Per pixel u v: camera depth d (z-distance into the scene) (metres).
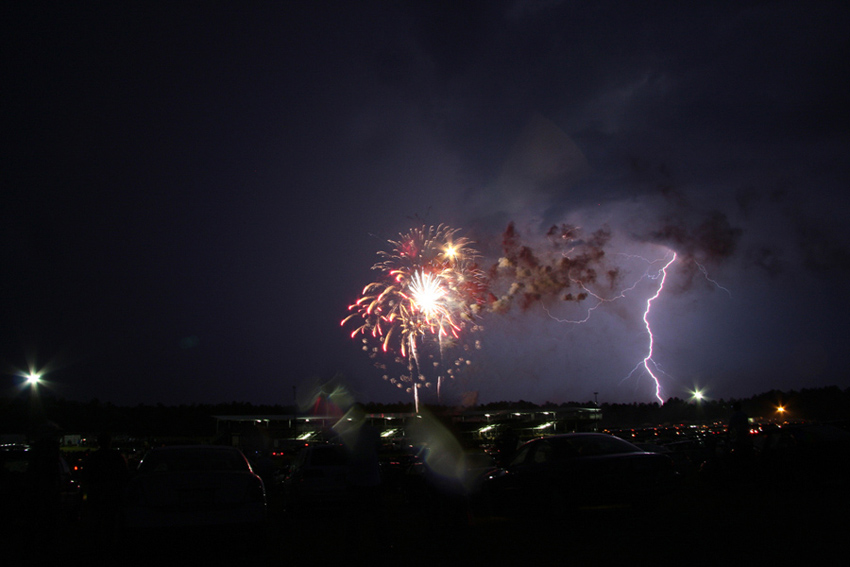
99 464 9.43
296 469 14.10
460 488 10.96
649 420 101.50
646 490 10.27
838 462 12.76
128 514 7.95
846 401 96.75
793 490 13.50
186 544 8.20
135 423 92.06
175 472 8.41
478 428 52.72
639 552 7.51
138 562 8.57
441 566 7.42
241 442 45.03
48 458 10.18
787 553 6.93
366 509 8.16
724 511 10.70
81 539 11.26
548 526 10.33
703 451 23.97
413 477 16.12
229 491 8.31
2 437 47.97
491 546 8.72
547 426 58.78
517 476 11.46
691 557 7.03
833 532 7.98
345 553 8.05
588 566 6.93
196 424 90.88
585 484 10.30
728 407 104.12
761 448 14.16
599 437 11.31
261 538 8.41
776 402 101.50
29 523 9.95
